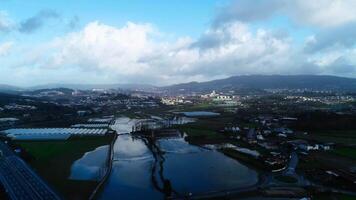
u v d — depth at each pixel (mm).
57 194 120188
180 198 120375
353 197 123125
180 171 161750
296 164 171250
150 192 130875
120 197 124625
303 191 128625
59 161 176375
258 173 157125
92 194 122125
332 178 144750
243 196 124000
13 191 121438
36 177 142875
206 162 181125
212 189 133125
